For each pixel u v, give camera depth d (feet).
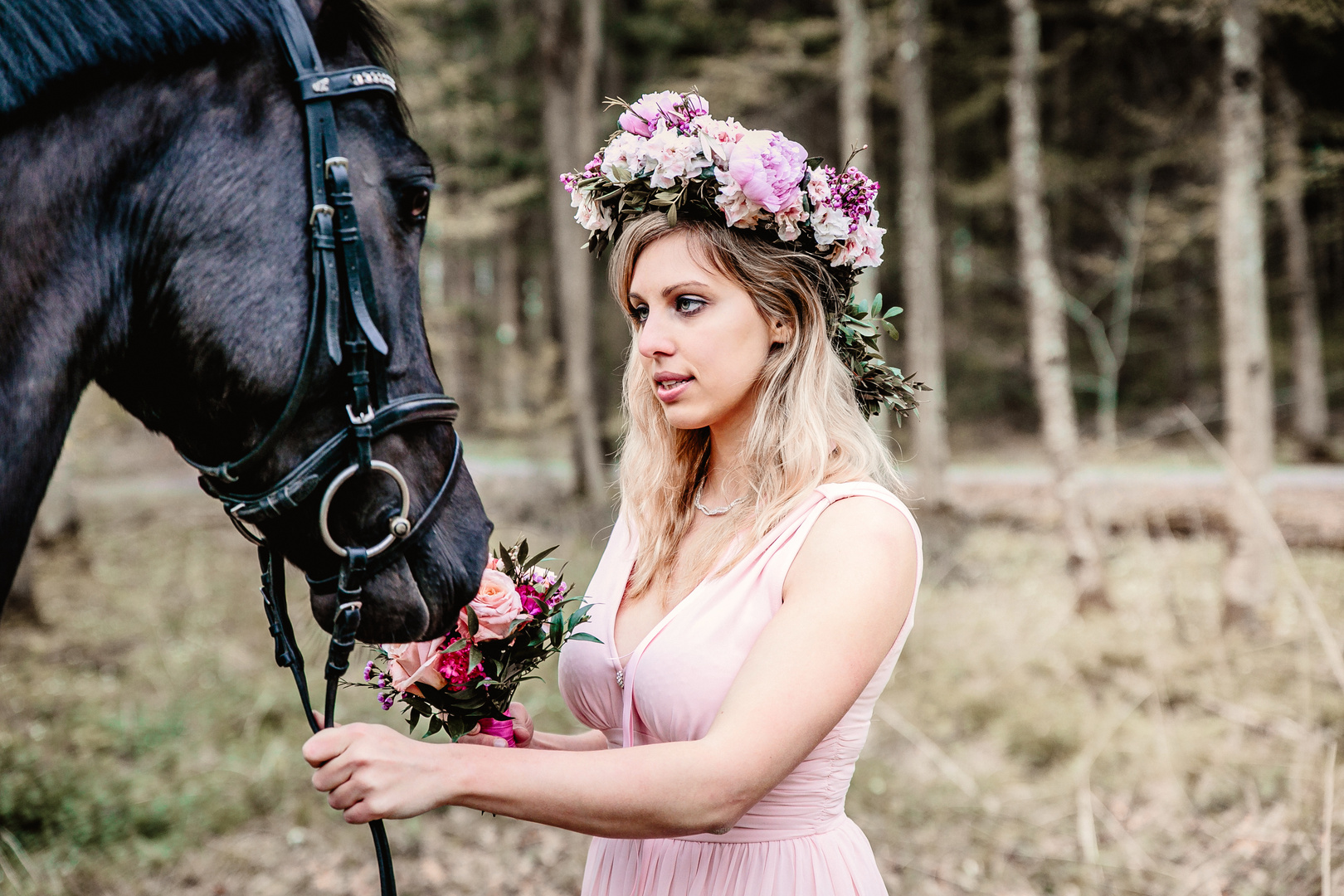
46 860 12.40
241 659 21.83
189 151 3.92
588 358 47.83
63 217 3.82
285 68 4.06
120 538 38.01
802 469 4.82
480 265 83.76
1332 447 55.21
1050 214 65.57
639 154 4.79
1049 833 14.11
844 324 5.33
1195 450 56.95
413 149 4.31
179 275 3.92
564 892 12.74
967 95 61.82
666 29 60.13
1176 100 42.19
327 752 3.44
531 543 34.14
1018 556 33.86
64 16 3.75
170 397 4.14
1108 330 72.08
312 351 3.94
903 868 13.15
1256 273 22.82
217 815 13.97
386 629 4.17
